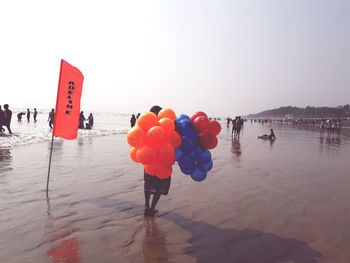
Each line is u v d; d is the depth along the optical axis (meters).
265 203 6.36
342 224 5.22
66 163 10.42
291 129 53.41
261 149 17.38
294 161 12.76
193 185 7.87
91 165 10.25
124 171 9.40
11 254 3.79
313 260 3.89
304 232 4.82
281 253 4.07
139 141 4.74
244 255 3.99
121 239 4.37
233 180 8.61
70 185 7.36
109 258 3.79
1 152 12.27
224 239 4.48
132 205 5.98
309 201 6.59
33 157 11.37
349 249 4.23
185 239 4.44
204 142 4.91
